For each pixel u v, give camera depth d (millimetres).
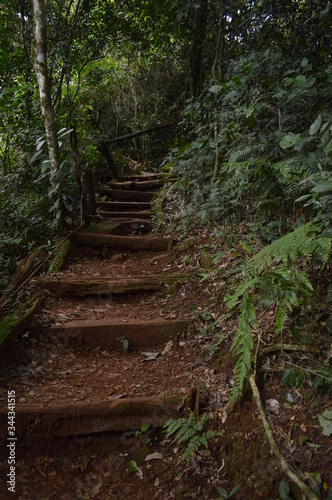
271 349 2521
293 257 2061
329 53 4180
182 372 2934
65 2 7523
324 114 3363
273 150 3609
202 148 5484
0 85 7164
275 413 2238
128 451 2416
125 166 10453
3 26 7164
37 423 2451
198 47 7055
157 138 11625
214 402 2525
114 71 11586
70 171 5574
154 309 3816
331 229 2561
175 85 11805
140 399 2584
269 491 1959
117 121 11672
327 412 2152
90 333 3406
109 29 7754
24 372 3000
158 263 4809
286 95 3562
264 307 2875
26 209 5109
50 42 6914
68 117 6859
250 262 2205
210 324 3199
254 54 4199
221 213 4559
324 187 2443
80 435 2447
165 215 6355
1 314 3539
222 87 4602
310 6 4438
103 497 2172
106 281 4156
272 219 3785
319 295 2693
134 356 3299
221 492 2021
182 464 2275
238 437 2262
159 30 8766
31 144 5758
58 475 2303
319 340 2516
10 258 4688
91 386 2887
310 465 1958
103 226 5781
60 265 4590
